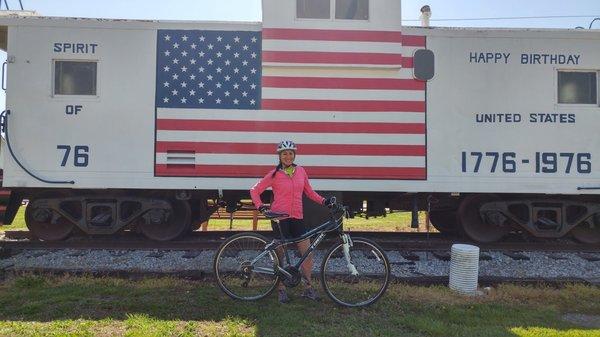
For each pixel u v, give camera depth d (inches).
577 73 260.1
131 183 247.6
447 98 253.3
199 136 249.3
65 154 246.5
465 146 253.8
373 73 250.5
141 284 199.0
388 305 178.1
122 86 248.1
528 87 255.9
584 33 257.3
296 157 249.1
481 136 254.2
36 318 161.3
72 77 249.6
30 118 245.8
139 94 248.5
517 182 254.4
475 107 254.2
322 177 249.1
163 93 248.7
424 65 252.4
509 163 254.2
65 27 247.4
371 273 213.3
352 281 202.2
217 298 181.8
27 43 246.2
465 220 277.7
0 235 297.0
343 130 249.8
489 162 254.1
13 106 245.3
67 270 215.8
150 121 248.5
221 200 281.7
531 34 256.2
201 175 249.0
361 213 288.4
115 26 248.4
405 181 251.4
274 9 246.2
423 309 175.2
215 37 250.4
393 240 287.7
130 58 248.7
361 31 248.2
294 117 249.3
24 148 245.6
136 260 233.0
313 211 248.1
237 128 249.6
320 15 248.8
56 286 195.0
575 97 259.6
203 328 153.6
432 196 271.9
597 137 257.3
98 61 247.9
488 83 255.0
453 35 254.5
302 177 185.2
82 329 151.7
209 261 232.8
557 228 270.2
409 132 251.6
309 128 249.6
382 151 250.7
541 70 256.5
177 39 249.9
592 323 166.9
